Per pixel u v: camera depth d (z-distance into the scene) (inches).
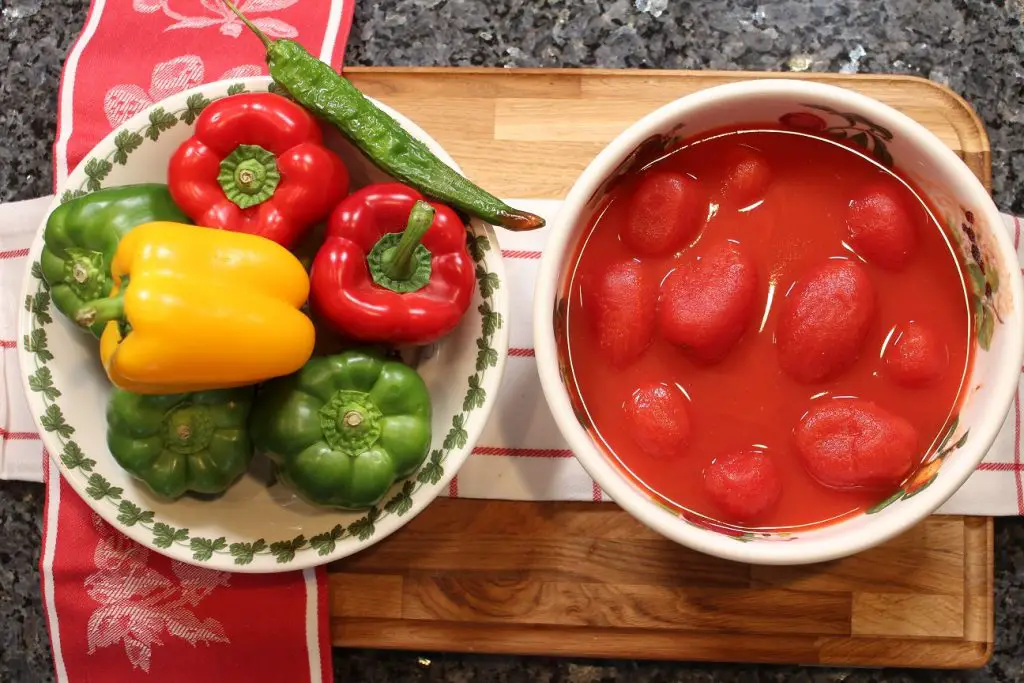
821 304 31.7
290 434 35.8
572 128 41.9
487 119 42.0
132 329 32.5
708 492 32.6
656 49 45.2
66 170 42.2
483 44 45.1
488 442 40.8
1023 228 41.9
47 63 46.3
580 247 33.8
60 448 37.3
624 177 33.5
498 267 37.8
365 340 37.1
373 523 37.9
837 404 32.5
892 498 32.4
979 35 45.3
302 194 36.5
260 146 36.8
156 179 39.2
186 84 42.5
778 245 33.3
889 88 42.3
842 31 45.3
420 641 41.5
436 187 37.0
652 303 32.9
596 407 33.5
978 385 31.8
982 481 40.9
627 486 30.9
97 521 41.9
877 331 33.0
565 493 40.7
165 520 37.9
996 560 44.0
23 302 37.3
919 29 45.3
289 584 41.2
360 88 42.1
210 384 34.5
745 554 30.3
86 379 38.2
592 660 43.9
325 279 35.7
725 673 43.9
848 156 33.2
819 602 41.3
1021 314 30.2
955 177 30.9
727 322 31.7
